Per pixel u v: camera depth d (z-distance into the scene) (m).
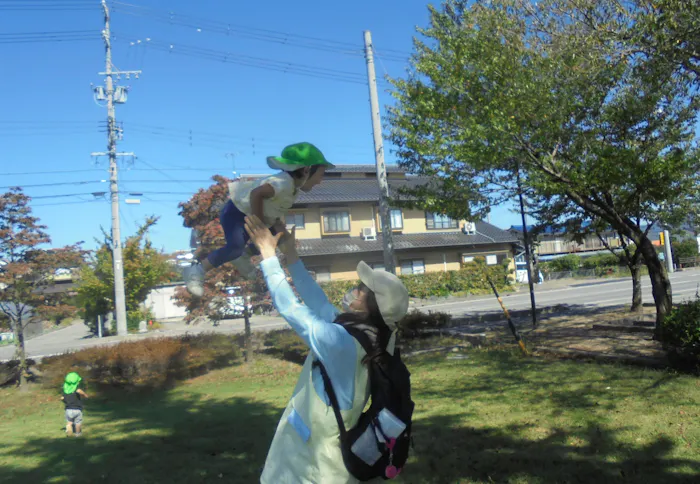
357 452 2.07
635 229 10.53
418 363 11.55
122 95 25.23
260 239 2.22
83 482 5.82
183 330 27.48
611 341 11.10
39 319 13.85
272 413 8.73
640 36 8.83
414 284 32.66
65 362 12.30
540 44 10.07
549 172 9.52
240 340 15.17
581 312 17.41
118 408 10.39
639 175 9.05
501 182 12.18
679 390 7.05
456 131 10.67
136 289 29.31
